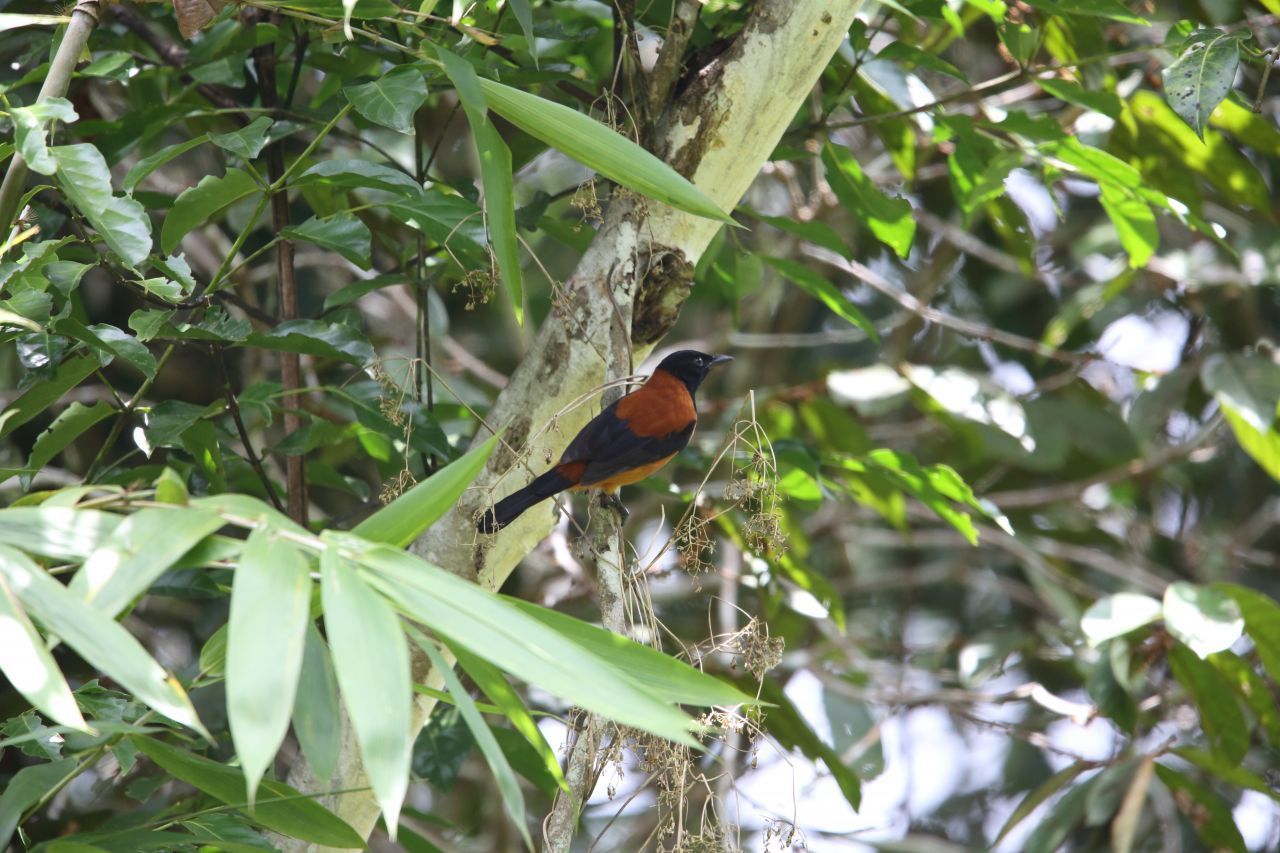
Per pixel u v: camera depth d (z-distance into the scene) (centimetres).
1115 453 1386
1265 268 1355
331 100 955
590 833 1402
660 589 1359
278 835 728
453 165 1391
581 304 766
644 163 600
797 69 768
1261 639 980
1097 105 942
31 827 938
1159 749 1048
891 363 1379
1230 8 1149
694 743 402
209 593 790
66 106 558
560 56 1037
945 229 1495
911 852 1280
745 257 1148
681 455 1012
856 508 1569
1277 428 1162
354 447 1135
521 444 776
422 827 1327
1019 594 1507
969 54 1446
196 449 813
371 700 372
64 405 1231
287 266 918
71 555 408
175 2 660
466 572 775
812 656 1338
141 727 597
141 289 738
